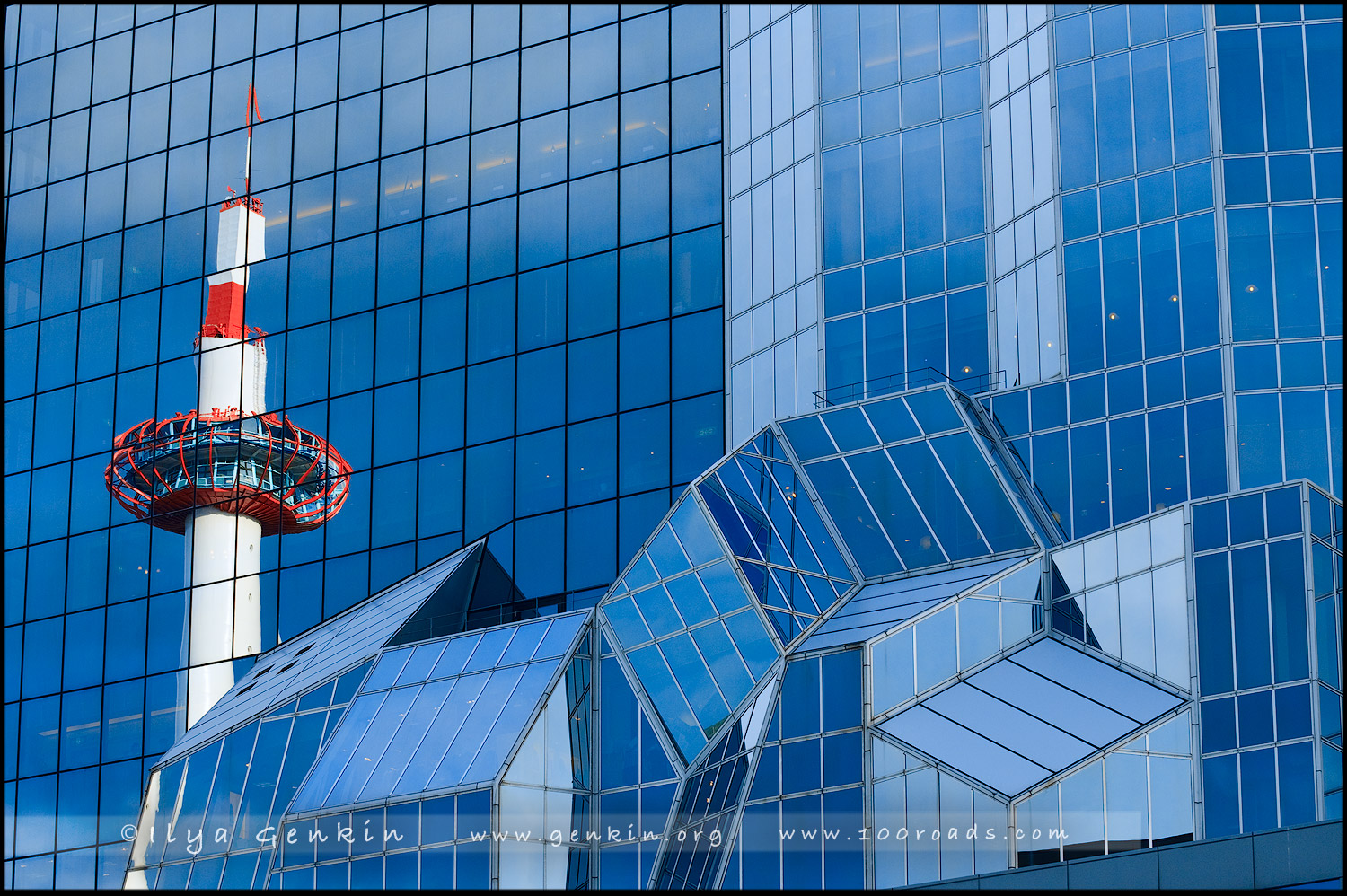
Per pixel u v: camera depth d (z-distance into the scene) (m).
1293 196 57.62
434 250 77.44
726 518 57.66
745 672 53.22
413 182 78.81
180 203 83.88
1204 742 44.75
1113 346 58.47
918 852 45.97
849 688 49.88
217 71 84.94
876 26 67.75
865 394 63.62
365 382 77.12
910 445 57.97
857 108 67.12
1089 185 60.09
